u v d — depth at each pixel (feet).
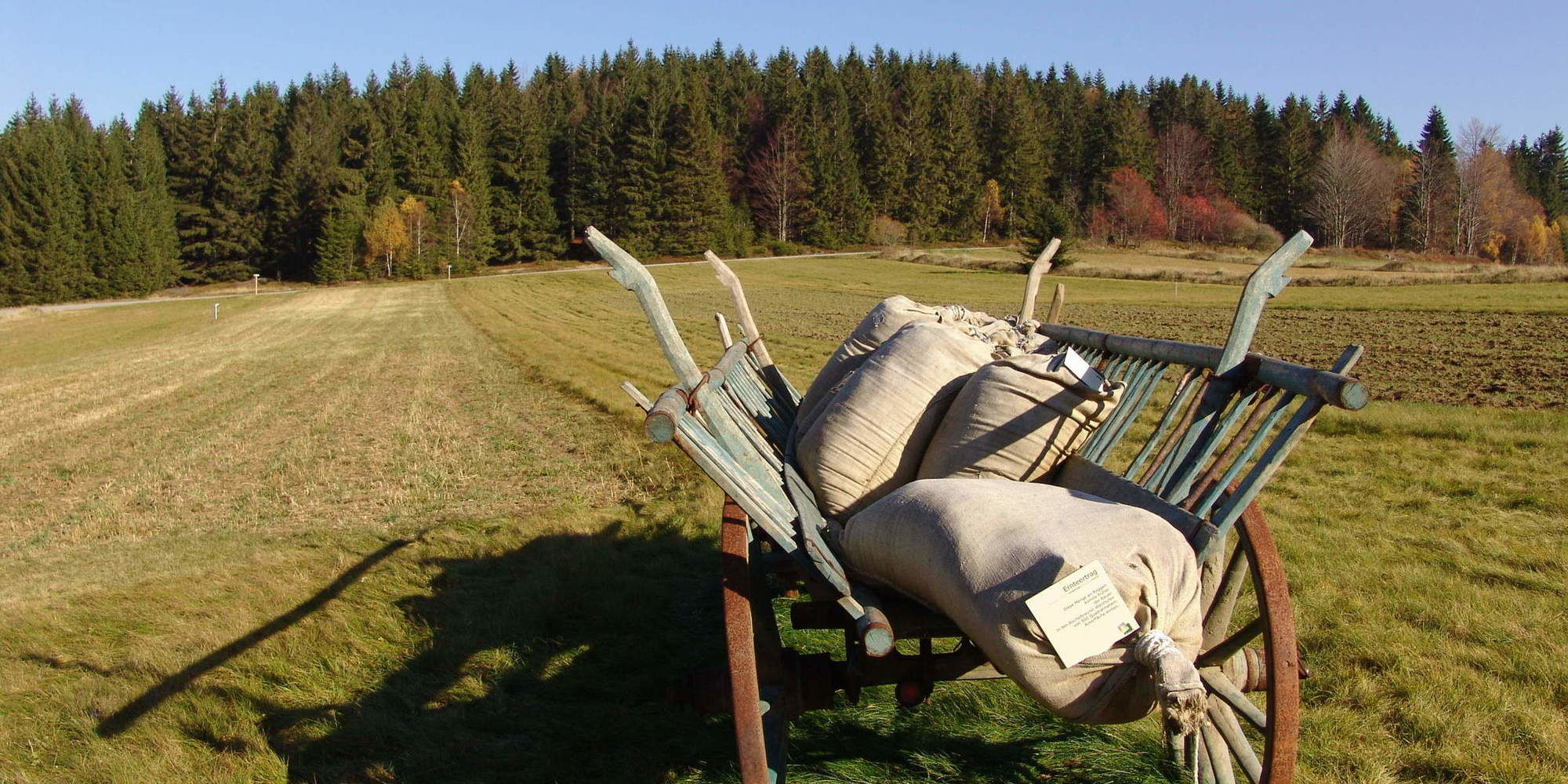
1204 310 122.42
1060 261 232.94
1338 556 20.80
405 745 13.78
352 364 82.53
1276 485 28.32
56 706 14.88
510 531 25.09
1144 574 7.44
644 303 10.09
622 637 17.74
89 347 126.72
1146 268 225.15
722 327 19.22
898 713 14.15
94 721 14.37
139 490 34.96
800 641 16.93
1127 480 9.45
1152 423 38.27
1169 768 12.18
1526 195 329.93
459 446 40.32
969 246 361.30
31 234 247.29
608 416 46.37
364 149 309.83
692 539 24.04
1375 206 308.60
